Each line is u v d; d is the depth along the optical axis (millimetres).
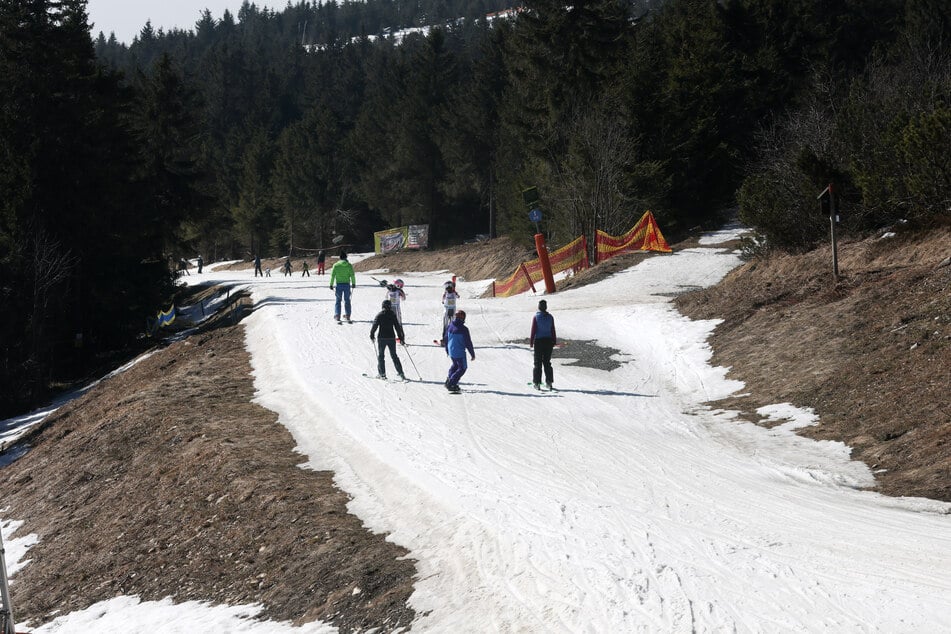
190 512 12047
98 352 44219
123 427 17344
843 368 14945
